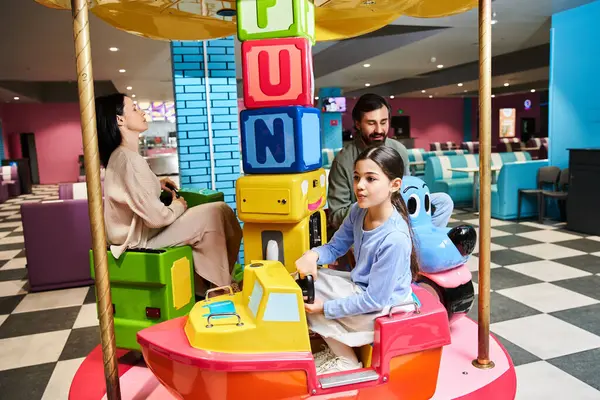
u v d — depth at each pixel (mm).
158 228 2750
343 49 11992
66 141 17781
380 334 1851
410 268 2137
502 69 12070
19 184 13523
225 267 2814
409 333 1885
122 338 2639
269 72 2219
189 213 2771
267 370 1741
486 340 2451
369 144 2836
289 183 2184
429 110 23141
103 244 1936
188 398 1830
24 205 4223
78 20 1837
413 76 15883
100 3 2611
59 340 3246
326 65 12953
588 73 6289
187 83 3955
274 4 2164
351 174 2854
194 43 3928
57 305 3953
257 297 1826
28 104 17312
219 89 4020
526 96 21672
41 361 2939
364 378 1854
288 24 2168
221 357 1730
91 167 1894
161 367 1850
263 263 2004
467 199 8258
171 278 2578
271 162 2277
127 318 2639
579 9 6363
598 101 6180
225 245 2824
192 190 3529
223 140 4070
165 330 1943
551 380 2488
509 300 3639
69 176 17953
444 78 15125
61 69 10789
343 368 1968
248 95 2256
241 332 1763
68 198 4527
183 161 4023
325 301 1949
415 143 23016
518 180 6730
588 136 6367
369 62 11719
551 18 7297
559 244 5285
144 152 16891
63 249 4355
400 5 2992
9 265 5352
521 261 4668
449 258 2623
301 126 2213
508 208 6734
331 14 3141
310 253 2152
